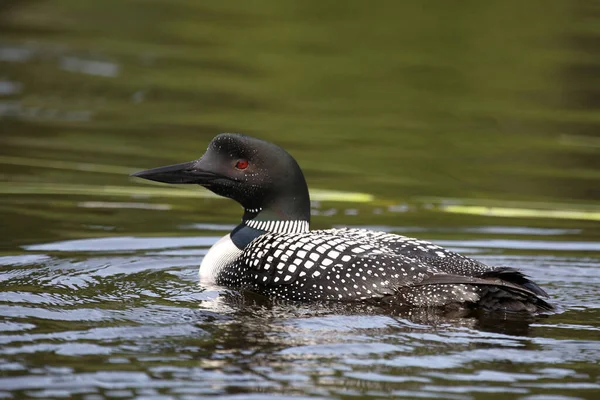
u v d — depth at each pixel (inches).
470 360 268.7
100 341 278.8
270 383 250.1
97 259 383.9
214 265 356.5
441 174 557.6
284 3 971.3
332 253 323.9
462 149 611.2
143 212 471.8
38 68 776.3
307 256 326.0
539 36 853.2
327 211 485.4
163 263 382.3
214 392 243.8
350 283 318.3
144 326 293.6
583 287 352.8
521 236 437.7
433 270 314.0
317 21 912.9
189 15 943.0
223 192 367.6
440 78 767.7
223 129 638.5
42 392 242.1
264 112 685.3
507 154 604.7
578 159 595.5
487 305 313.0
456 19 911.7
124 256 391.2
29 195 491.8
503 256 400.8
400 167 572.1
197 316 305.1
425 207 494.0
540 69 782.5
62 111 673.0
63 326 292.2
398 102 717.9
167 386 246.8
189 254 398.6
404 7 950.4
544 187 537.0
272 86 749.3
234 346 276.4
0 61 785.6
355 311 311.3
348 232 342.6
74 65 786.2
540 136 645.3
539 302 311.3
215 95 722.8
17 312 305.1
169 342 279.1
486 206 496.7
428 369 261.6
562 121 678.5
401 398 242.2
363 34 877.8
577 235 439.8
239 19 936.3
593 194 523.8
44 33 872.9
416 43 845.8
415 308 314.0
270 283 330.0
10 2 968.3
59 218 451.8
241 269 342.0
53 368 257.4
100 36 871.7
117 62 797.9
